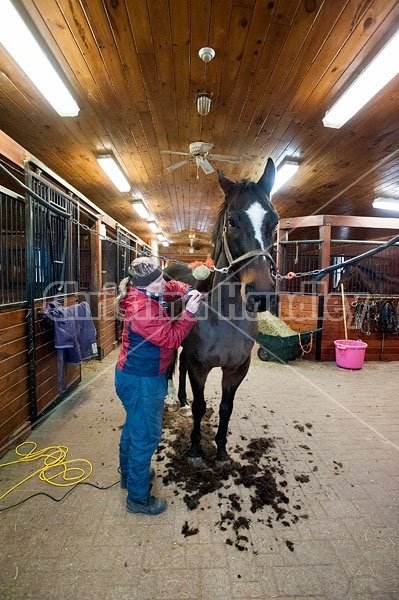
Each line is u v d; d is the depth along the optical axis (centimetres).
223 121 268
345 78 208
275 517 133
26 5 153
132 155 340
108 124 273
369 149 317
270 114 255
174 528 125
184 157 344
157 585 102
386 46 171
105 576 105
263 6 156
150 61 194
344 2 152
